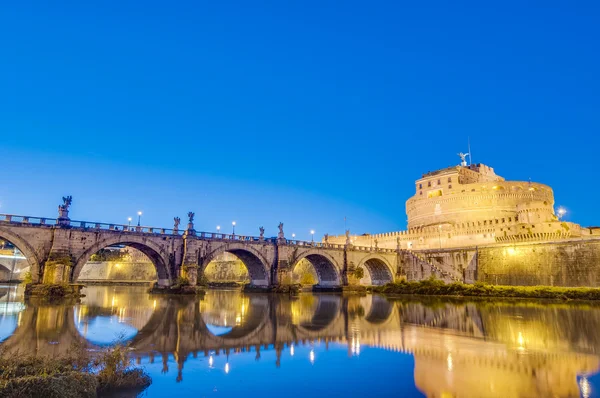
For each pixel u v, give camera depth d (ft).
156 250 202.80
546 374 59.00
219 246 223.71
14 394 38.09
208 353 71.00
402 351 74.49
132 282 389.39
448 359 68.49
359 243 438.40
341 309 152.35
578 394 49.93
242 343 80.69
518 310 146.72
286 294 237.04
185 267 205.77
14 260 350.43
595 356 70.85
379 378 57.06
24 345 70.13
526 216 326.24
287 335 90.89
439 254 312.71
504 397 49.01
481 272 277.03
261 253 243.60
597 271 216.33
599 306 162.20
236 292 261.03
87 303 150.10
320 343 82.02
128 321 104.53
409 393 50.67
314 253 270.46
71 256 171.01
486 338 88.28
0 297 168.04
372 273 340.39
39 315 109.70
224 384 53.57
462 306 165.27
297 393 50.57
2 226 155.63
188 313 127.13
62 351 65.92
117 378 50.49
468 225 356.79
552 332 96.07
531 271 247.70
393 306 166.30
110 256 476.95
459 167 451.94
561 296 196.95
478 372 60.34
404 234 396.16
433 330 99.60
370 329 101.04
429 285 253.44
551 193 421.59
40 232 165.27
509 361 66.90
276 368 62.08
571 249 230.68
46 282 160.04
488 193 402.52
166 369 59.82
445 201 422.41
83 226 179.52
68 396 40.93
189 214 218.79
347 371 60.80
